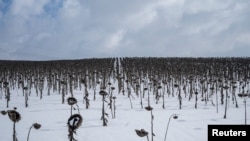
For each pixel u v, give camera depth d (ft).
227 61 407.85
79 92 204.23
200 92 203.21
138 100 157.38
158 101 153.58
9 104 142.41
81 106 124.57
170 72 264.31
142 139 59.57
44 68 325.21
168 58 493.36
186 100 161.38
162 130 69.36
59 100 158.40
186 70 279.69
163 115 95.25
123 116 92.02
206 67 313.53
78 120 21.93
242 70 294.05
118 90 209.87
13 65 360.28
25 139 58.75
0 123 77.25
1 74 280.72
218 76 242.37
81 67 332.19
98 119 84.94
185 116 93.71
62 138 59.52
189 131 68.39
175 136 63.31
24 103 145.79
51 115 94.68
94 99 153.17
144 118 87.66
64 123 77.61
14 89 232.32
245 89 219.20
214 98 170.81
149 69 292.61
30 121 81.66
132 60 447.01
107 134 63.67
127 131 67.10
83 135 62.69
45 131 66.49
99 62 414.62
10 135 62.44
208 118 89.66
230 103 144.25
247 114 99.55
